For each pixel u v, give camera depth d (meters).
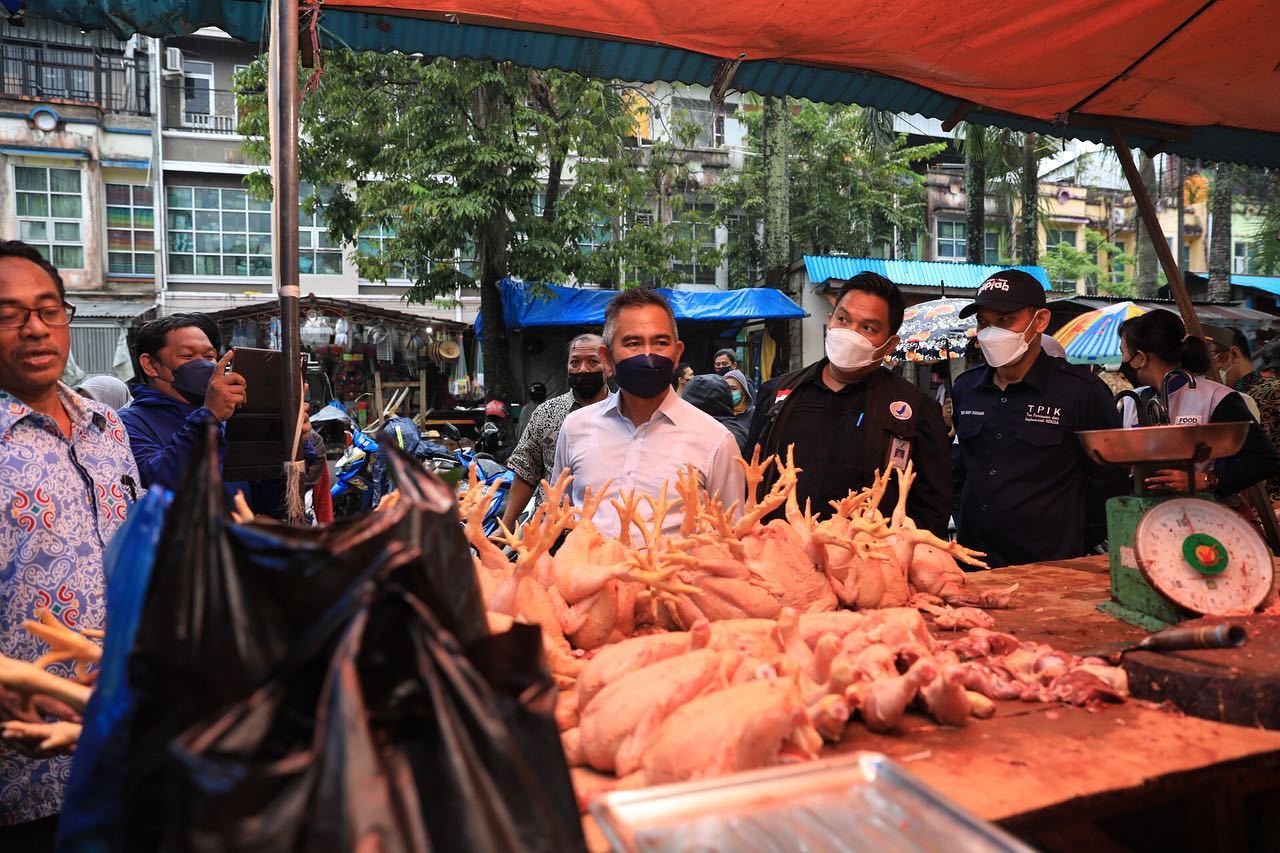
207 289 21.23
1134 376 5.09
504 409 12.98
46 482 2.41
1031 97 5.22
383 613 1.14
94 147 20.22
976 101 5.30
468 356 19.12
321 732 0.98
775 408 3.97
